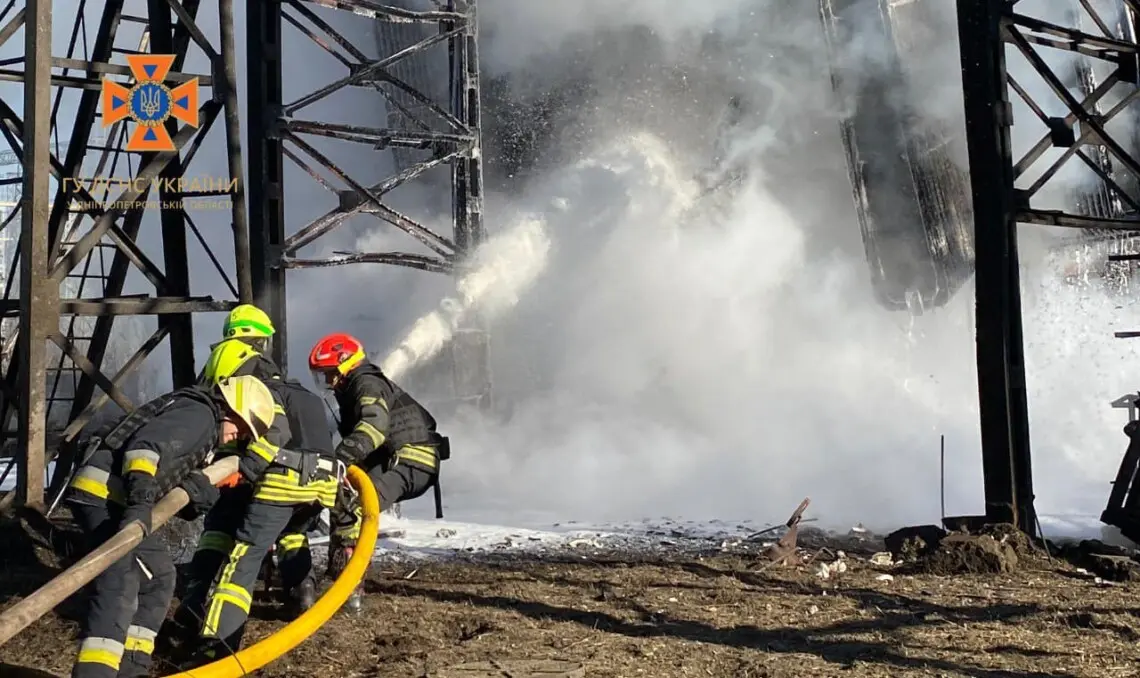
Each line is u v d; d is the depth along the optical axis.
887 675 4.98
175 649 5.17
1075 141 8.77
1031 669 5.08
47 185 7.41
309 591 6.00
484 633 5.74
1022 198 8.50
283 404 5.21
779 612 6.23
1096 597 6.61
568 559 7.80
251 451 4.73
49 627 5.76
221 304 8.25
